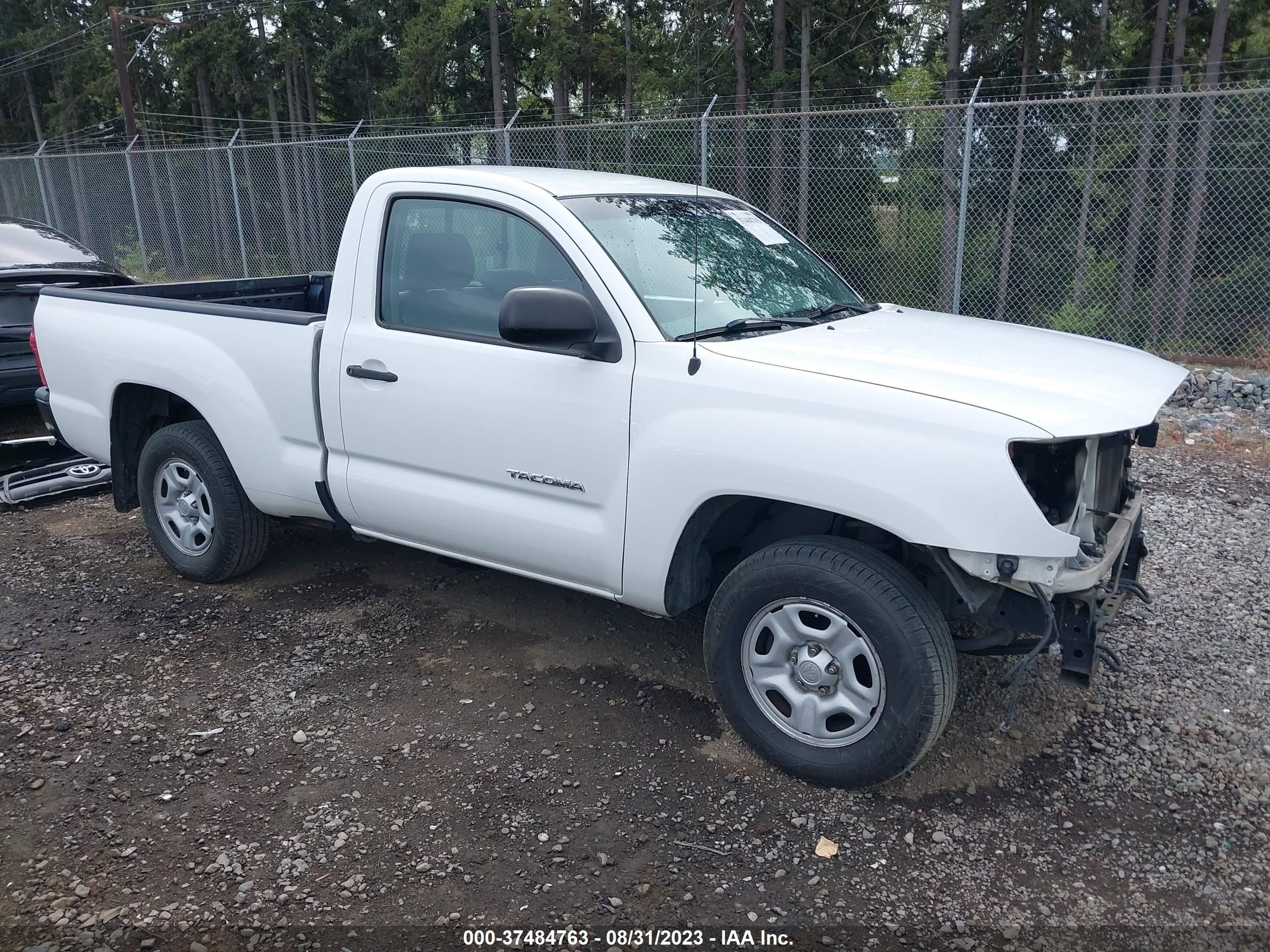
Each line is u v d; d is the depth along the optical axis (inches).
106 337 195.0
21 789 128.3
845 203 567.8
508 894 109.6
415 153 606.5
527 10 1106.1
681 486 128.6
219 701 151.3
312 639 171.8
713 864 114.5
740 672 131.5
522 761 134.6
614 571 138.9
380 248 158.2
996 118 561.0
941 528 111.7
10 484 245.9
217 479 183.8
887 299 562.3
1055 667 158.7
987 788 128.6
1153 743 137.9
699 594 141.6
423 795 127.4
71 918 105.7
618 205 151.8
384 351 155.6
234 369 175.9
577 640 170.2
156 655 166.1
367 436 160.4
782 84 953.5
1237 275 585.9
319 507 172.4
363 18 1364.4
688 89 1025.5
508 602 185.8
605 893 109.7
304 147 641.0
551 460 140.8
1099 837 118.8
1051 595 113.6
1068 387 121.0
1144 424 117.9
